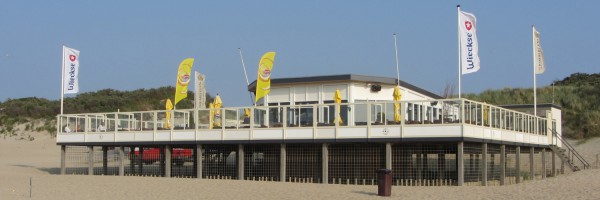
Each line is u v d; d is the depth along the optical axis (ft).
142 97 270.05
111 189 78.33
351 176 86.94
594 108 171.83
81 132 105.91
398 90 87.15
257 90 93.66
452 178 83.92
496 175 99.40
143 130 99.25
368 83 101.60
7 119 228.22
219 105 107.86
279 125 88.43
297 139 86.69
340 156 87.81
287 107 88.12
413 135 80.33
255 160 92.84
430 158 84.99
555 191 71.15
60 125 108.37
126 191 76.07
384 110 83.05
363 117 83.92
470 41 89.04
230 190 75.56
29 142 203.00
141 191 75.82
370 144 85.51
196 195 71.41
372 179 85.35
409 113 83.56
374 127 82.48
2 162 144.36
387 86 103.50
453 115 79.51
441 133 78.95
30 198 70.54
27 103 243.60
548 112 116.06
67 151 126.21
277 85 105.29
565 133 158.30
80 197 71.00
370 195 69.77
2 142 201.98
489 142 85.25
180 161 114.52
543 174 109.29
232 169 95.50
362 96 101.19
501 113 90.68
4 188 80.74
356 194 70.74
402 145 84.58
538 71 109.91
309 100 103.19
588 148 145.59
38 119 227.81
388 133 81.71
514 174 106.93
